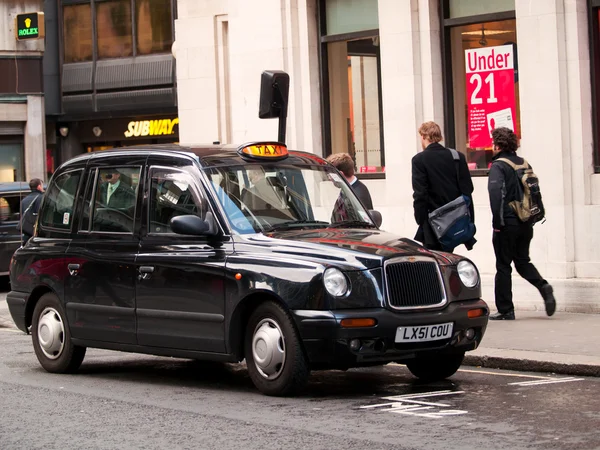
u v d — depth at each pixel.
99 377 18.16
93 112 61.53
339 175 18.14
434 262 15.63
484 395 15.27
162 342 16.70
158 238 16.97
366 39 30.56
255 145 17.45
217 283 15.84
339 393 15.74
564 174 24.81
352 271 14.89
